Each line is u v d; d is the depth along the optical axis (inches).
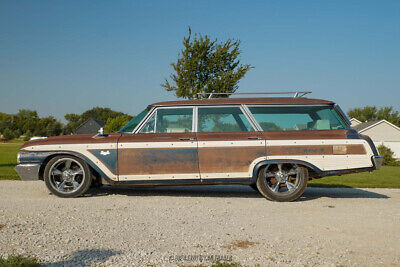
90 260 114.1
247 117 240.2
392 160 1095.0
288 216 185.9
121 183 231.5
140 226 158.9
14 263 104.3
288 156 230.1
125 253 122.0
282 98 249.0
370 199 248.4
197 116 241.8
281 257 121.6
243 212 194.1
